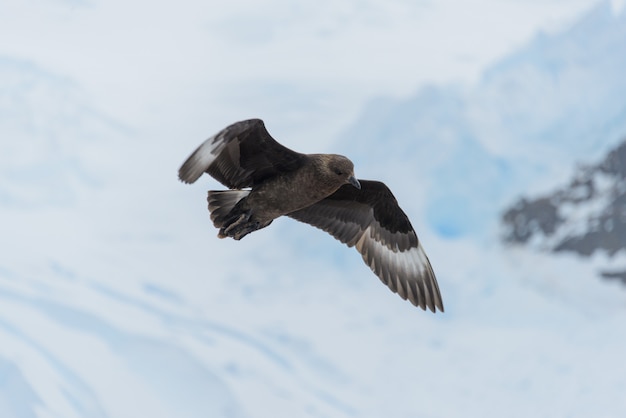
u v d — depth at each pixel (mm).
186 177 9078
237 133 9578
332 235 11625
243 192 10680
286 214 11172
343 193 11438
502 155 37594
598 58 39500
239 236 10727
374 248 11617
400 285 11562
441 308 11578
